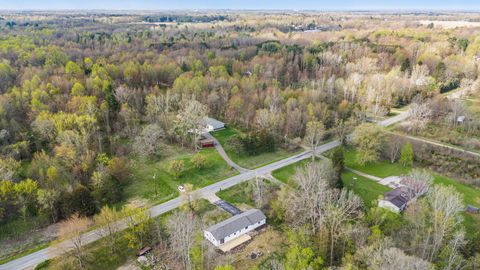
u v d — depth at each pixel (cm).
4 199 6662
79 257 5584
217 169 8856
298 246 5681
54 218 6694
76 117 9469
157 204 7281
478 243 5516
